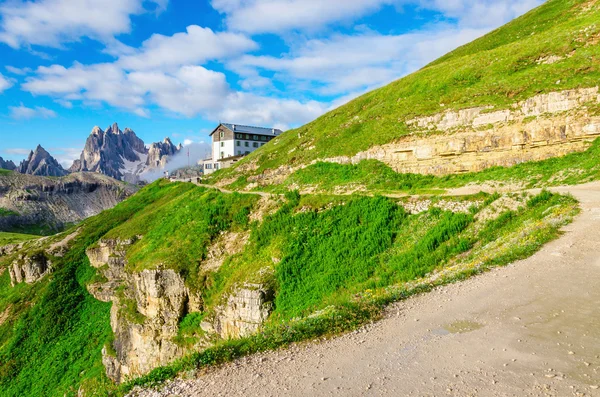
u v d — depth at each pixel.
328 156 55.91
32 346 56.69
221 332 36.09
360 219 37.03
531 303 13.41
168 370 12.42
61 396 46.91
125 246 61.91
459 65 59.41
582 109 37.69
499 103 44.59
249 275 36.31
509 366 9.55
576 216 22.52
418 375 9.77
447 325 12.76
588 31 48.44
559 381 8.58
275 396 9.84
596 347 9.89
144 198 91.00
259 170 65.19
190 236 47.41
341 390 9.60
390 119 54.97
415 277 25.53
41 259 73.44
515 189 34.41
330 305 17.56
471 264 19.91
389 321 13.98
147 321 43.12
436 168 44.31
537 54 50.41
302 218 40.25
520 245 20.20
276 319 31.73
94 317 58.31
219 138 122.50
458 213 30.78
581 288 13.91
